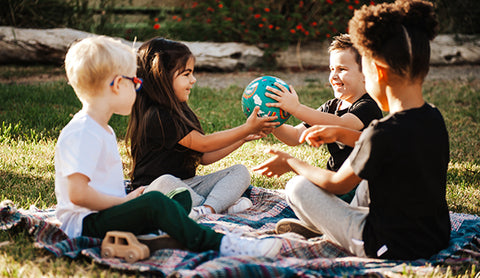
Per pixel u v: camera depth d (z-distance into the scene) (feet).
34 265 6.97
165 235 7.64
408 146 6.88
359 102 10.16
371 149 6.93
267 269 6.63
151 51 9.72
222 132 9.84
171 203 7.48
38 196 10.79
